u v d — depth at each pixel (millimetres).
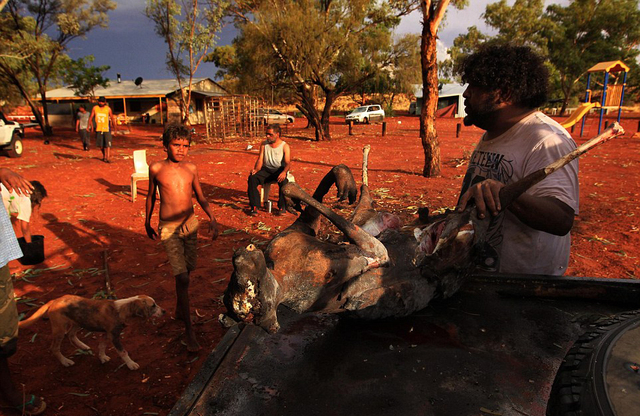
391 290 1764
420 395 1435
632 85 44531
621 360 1117
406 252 1920
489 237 2217
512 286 2111
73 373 3855
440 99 51281
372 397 1433
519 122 2082
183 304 4074
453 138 24250
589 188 10594
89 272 5891
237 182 12008
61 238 7234
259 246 6605
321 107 57344
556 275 2160
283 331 1869
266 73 23469
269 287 1339
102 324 3736
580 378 1122
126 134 27672
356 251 1660
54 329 3826
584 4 40875
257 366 1618
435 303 2035
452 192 10172
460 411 1360
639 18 39938
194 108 39312
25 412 3248
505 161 2074
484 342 1721
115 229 7727
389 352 1670
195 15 20609
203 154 18031
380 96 52188
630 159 15570
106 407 3408
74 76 29125
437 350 1671
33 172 12898
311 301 1604
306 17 20938
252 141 24141
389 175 12633
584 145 1509
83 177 12328
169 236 3975
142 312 3781
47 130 24906
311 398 1444
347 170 2172
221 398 1463
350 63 23938
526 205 1765
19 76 24906
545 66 2061
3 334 2938
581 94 46625
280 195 8539
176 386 3654
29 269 5973
